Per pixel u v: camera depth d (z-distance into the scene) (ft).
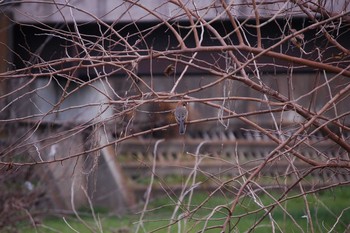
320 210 114.62
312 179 100.63
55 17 104.99
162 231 125.70
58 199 140.05
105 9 104.83
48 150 126.52
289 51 94.43
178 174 155.94
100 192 157.38
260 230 108.99
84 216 144.77
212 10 94.53
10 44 111.45
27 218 129.18
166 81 136.26
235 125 164.04
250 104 116.78
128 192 156.76
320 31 81.35
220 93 136.56
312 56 92.68
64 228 132.87
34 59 106.63
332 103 73.41
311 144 89.40
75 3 103.40
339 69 76.18
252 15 81.35
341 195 126.41
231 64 86.48
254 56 75.05
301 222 111.24
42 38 112.27
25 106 118.83
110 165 159.12
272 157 74.23
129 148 167.94
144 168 163.53
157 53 73.36
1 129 115.55
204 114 135.13
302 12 82.84
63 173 124.88
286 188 84.53
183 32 103.40
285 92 127.65
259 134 111.75
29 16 88.17
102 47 77.10
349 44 95.96
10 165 77.46
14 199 127.85
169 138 161.99
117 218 146.82
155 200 144.87
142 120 132.16
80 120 119.14
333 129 91.76
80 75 101.45
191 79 136.46
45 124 119.03
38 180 134.31
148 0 101.45
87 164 107.76
